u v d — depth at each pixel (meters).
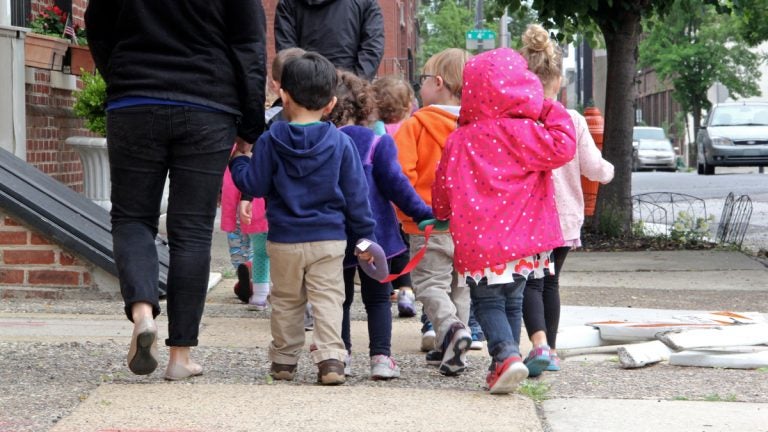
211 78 4.84
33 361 5.35
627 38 13.11
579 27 14.24
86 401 4.48
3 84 10.18
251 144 5.16
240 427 4.12
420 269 5.59
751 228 14.73
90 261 7.50
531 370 5.27
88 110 11.80
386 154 5.25
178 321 4.93
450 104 5.95
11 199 7.41
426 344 6.08
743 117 32.22
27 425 4.09
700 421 4.38
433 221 5.09
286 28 7.98
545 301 5.64
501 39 23.00
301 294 5.04
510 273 4.74
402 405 4.55
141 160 4.85
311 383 5.07
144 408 4.38
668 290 8.85
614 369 5.70
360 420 4.27
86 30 4.96
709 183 25.56
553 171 5.51
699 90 53.50
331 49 7.87
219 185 4.96
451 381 5.25
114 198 4.91
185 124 4.81
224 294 8.35
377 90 6.14
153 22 4.80
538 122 4.88
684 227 12.95
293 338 5.07
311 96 4.90
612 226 12.95
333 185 4.90
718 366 5.72
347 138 5.00
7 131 10.20
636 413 4.52
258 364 5.52
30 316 6.81
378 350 5.23
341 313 5.01
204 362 5.51
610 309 7.66
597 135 13.68
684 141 65.44
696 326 6.25
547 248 4.75
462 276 4.82
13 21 11.39
